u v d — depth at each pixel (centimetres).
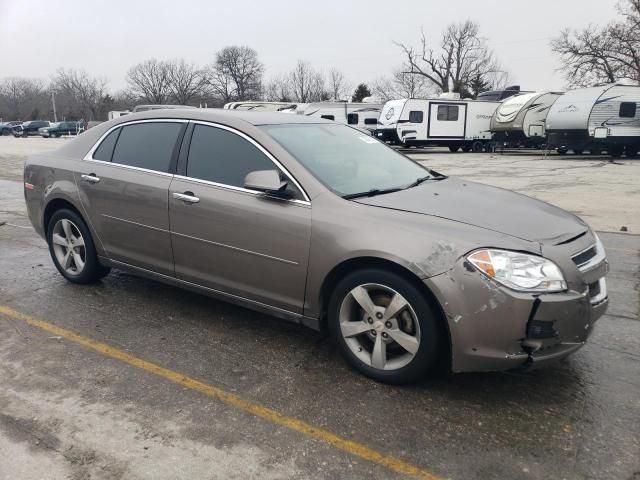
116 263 464
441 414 301
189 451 268
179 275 418
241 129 389
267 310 376
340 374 345
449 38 6581
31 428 286
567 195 1186
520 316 286
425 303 306
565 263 296
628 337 400
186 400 314
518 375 343
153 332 406
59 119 9588
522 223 322
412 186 389
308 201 347
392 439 279
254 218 362
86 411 302
